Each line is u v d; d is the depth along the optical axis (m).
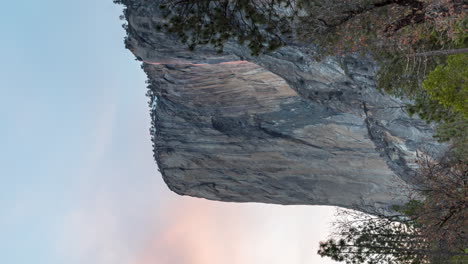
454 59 16.47
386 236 17.69
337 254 18.11
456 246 17.59
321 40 16.19
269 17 14.14
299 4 15.46
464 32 14.84
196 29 13.48
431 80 16.77
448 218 17.19
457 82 16.45
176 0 13.55
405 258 17.59
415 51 17.67
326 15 15.46
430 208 17.38
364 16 15.25
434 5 13.48
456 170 17.88
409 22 14.27
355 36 15.72
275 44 14.26
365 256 17.88
